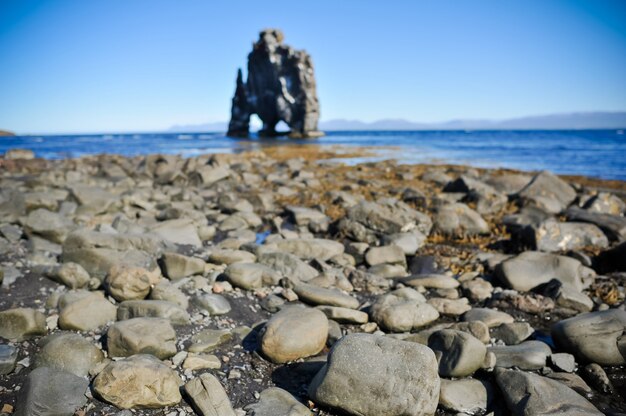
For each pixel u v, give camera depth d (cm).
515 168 2931
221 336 571
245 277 748
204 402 420
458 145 5981
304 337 532
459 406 440
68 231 934
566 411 402
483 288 769
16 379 464
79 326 570
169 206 1381
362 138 9162
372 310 651
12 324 538
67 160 2953
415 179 2105
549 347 561
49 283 713
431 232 1160
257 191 1730
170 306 603
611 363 520
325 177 2181
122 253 768
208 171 1959
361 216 1106
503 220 1207
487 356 510
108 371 432
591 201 1361
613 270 882
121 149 5166
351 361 429
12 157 3031
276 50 8288
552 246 984
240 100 9556
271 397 447
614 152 4425
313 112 8662
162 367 445
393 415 402
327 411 434
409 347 430
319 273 829
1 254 819
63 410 407
